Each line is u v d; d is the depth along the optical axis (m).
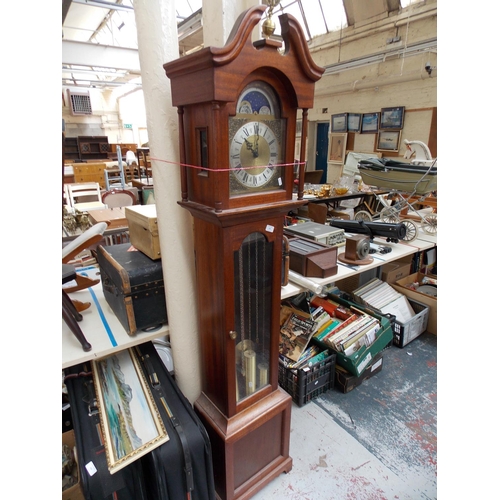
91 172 5.22
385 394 1.92
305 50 0.88
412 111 4.94
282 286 1.59
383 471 1.47
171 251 1.14
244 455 1.28
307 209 3.26
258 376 1.29
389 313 2.29
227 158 0.86
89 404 1.14
